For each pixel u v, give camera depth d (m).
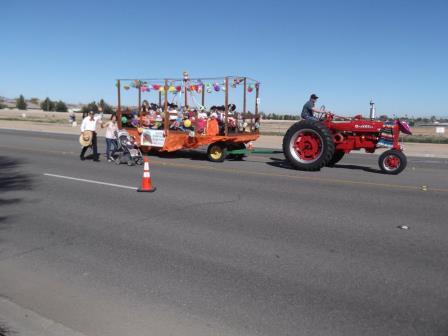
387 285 4.30
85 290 4.18
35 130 34.34
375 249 5.33
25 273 4.57
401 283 4.34
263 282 4.36
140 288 4.22
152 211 7.14
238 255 5.11
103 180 10.10
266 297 4.04
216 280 4.41
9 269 4.68
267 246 5.42
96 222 6.46
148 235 5.85
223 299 4.00
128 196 8.30
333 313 3.74
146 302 3.94
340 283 4.34
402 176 11.36
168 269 4.69
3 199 7.96
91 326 3.52
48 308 3.81
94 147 13.81
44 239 5.66
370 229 6.17
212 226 6.28
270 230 6.10
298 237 5.78
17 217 6.70
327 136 11.58
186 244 5.49
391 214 7.04
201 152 16.98
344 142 12.11
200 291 4.16
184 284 4.32
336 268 4.72
